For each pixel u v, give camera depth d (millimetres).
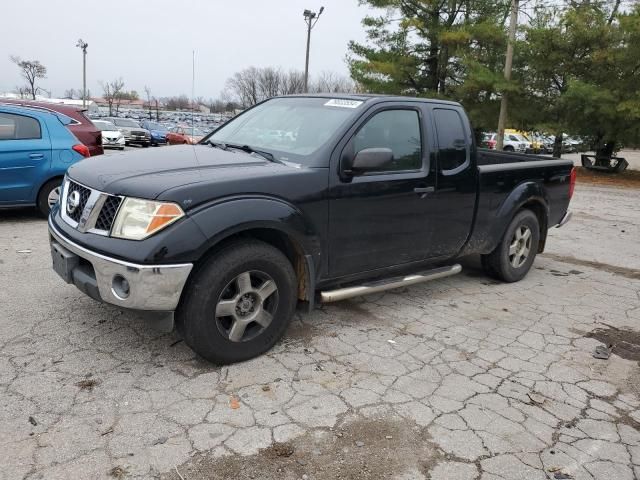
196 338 3467
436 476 2701
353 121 4125
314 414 3158
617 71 19297
